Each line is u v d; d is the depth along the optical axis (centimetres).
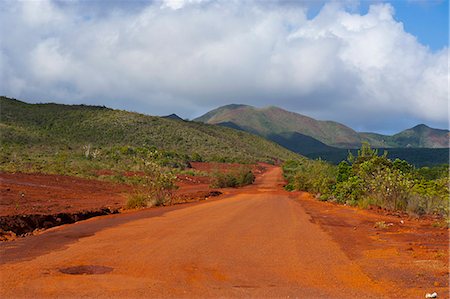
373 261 920
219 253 971
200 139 10381
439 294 686
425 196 2089
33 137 6981
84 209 1806
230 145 11388
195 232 1263
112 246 1029
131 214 1777
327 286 736
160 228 1338
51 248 1002
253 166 8994
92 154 6122
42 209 1731
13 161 4397
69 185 3038
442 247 1073
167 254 945
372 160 2858
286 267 861
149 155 2641
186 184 5078
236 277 776
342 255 980
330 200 2816
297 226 1450
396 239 1204
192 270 812
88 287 691
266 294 681
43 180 3064
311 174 4391
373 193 2312
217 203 2461
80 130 8562
